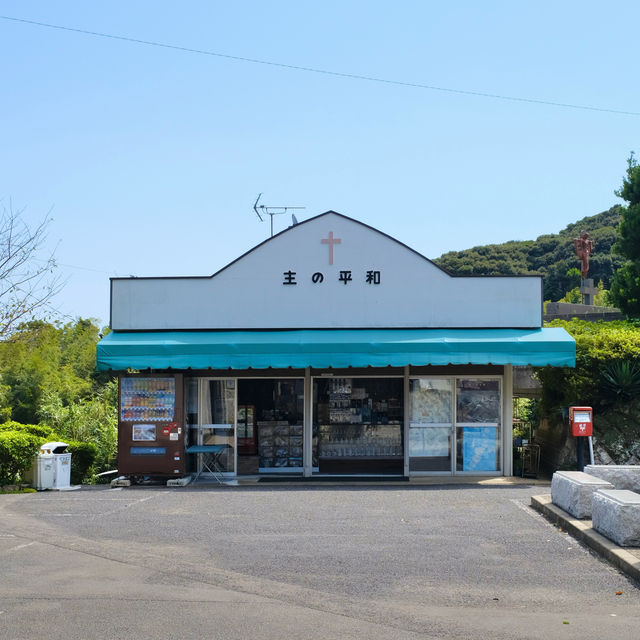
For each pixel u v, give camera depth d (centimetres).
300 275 1769
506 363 1633
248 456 1803
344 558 926
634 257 3625
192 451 1709
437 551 959
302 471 1809
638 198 3647
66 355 4953
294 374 1814
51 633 652
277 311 1766
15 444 1652
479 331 1730
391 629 663
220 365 1650
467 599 757
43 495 1555
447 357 1638
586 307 5000
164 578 838
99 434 2636
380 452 1817
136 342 1672
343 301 1761
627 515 913
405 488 1591
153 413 1705
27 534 1091
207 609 721
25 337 2055
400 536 1052
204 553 956
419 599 757
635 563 834
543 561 906
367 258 1764
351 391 1828
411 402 1803
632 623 680
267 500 1405
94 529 1126
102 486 1725
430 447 1797
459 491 1516
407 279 1761
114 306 1775
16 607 728
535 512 1236
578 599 757
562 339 1653
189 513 1262
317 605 736
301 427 1820
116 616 699
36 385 4078
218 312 1770
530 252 8619
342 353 1645
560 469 1769
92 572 864
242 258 1775
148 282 1777
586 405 1814
